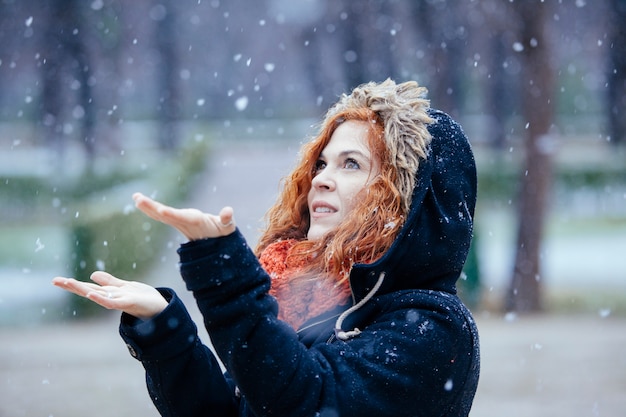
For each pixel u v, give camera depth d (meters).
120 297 2.44
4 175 30.45
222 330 2.26
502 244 22.89
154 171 34.97
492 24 17.09
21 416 8.16
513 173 30.75
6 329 13.48
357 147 2.65
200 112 68.56
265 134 56.09
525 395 8.65
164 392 2.55
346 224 2.58
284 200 2.90
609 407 8.13
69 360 10.83
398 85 2.76
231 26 63.91
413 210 2.52
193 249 2.25
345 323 2.51
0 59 47.41
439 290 2.60
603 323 13.41
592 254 21.34
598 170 31.19
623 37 26.06
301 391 2.27
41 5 39.44
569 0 30.42
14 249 22.38
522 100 15.76
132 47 52.59
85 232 15.77
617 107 36.22
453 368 2.44
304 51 62.06
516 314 14.82
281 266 2.67
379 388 2.34
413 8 29.88
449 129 2.69
